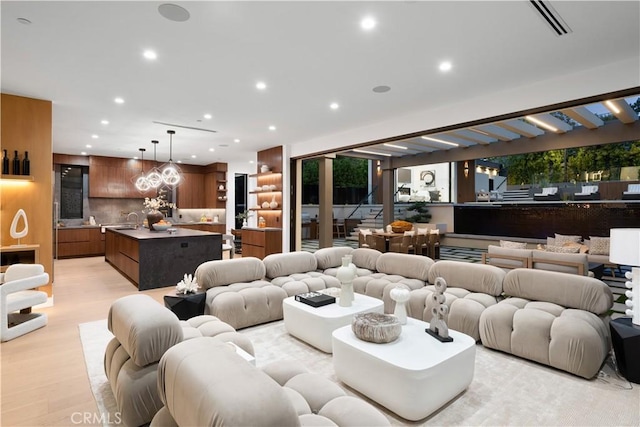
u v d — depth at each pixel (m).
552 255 4.83
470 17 2.72
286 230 8.16
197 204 11.27
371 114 5.54
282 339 3.40
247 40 3.11
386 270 4.59
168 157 9.78
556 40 3.09
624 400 2.33
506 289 3.55
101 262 8.09
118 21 2.78
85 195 9.54
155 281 5.57
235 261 4.11
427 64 3.62
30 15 2.68
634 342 2.52
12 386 2.51
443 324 2.51
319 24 2.84
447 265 3.98
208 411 1.03
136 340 1.87
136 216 10.05
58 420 2.11
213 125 6.22
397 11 2.64
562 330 2.69
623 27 2.86
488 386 2.51
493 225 10.77
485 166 14.52
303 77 3.98
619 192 9.27
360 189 17.28
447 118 5.12
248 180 12.87
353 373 2.42
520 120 7.05
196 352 1.34
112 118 5.71
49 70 3.77
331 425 1.43
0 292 3.30
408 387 2.06
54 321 3.93
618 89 3.55
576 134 7.15
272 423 1.02
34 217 4.65
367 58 3.48
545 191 10.17
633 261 2.57
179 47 3.24
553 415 2.16
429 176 15.20
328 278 4.48
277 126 6.32
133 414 1.89
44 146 4.73
